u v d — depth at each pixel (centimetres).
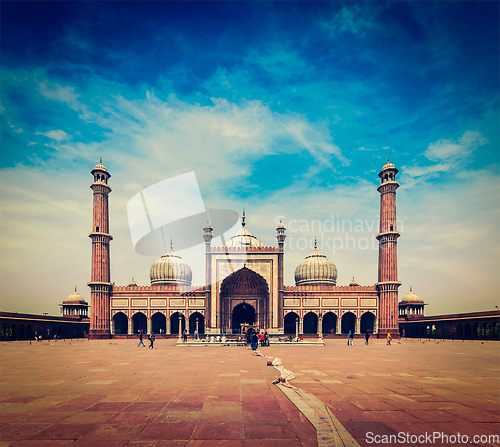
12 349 2584
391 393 845
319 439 509
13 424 589
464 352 2233
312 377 1116
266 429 557
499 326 3700
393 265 4566
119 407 704
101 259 4619
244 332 3484
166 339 4344
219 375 1152
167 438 517
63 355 2028
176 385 960
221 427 570
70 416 638
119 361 1647
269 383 988
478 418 626
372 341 3800
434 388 915
